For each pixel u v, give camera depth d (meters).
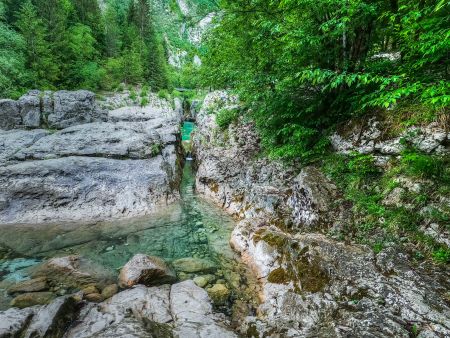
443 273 4.46
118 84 51.38
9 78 26.84
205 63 15.07
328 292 4.75
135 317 4.57
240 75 10.30
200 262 7.06
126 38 69.12
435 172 5.49
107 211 9.99
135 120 27.77
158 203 11.01
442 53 5.00
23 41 30.94
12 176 9.94
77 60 43.81
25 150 11.60
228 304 5.45
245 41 9.90
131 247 7.93
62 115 16.86
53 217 9.41
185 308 5.02
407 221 5.41
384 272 4.76
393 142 6.51
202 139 16.50
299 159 9.38
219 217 10.19
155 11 102.88
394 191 5.97
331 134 8.27
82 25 50.78
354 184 6.81
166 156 14.92
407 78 5.45
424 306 3.88
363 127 7.33
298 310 4.61
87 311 4.79
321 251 5.60
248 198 10.05
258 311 5.09
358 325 3.82
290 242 6.23
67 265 6.42
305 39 6.46
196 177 14.07
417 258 4.89
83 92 18.39
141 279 5.96
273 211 8.38
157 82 63.19
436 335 3.42
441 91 4.34
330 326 3.97
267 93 9.25
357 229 6.05
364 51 7.22
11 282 6.09
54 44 38.50
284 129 8.62
